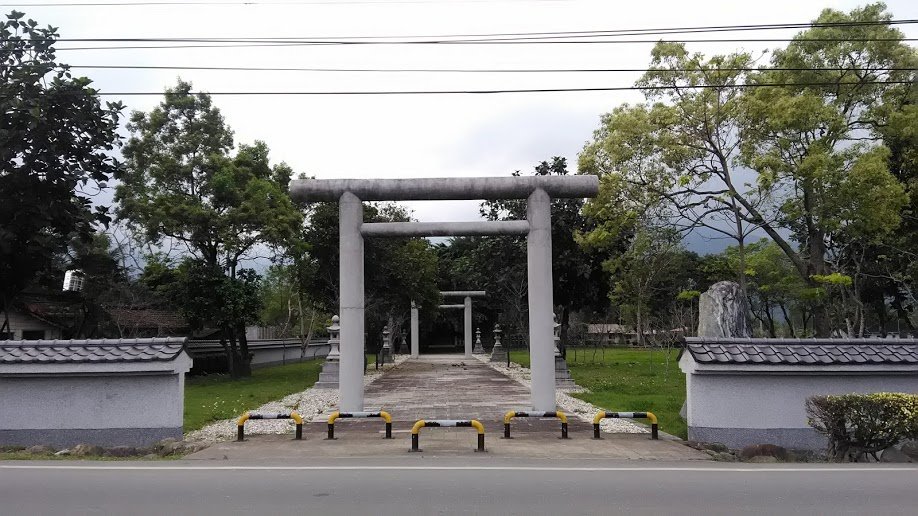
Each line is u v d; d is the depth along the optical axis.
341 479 8.70
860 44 24.14
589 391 21.77
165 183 27.70
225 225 26.53
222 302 27.47
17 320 25.92
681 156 25.80
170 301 27.86
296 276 31.97
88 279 21.95
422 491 7.95
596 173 27.59
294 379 28.44
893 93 25.06
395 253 31.83
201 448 11.59
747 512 6.98
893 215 23.03
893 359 11.94
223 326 28.25
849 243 29.47
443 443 12.04
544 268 15.64
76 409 12.18
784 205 25.09
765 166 23.95
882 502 7.48
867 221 23.25
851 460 10.80
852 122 25.55
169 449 11.37
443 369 34.44
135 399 12.23
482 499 7.53
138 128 28.09
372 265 30.94
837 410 10.71
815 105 22.73
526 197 16.02
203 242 27.28
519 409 17.06
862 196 22.75
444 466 9.73
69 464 10.06
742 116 24.78
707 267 41.66
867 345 12.48
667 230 31.17
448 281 53.88
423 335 62.19
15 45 17.62
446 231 15.95
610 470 9.42
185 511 7.04
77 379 12.20
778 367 11.92
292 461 10.27
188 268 27.59
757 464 10.18
